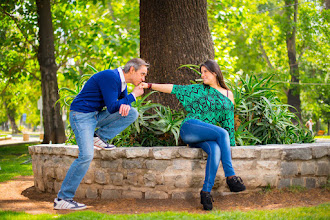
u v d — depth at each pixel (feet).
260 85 17.34
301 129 18.78
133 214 10.85
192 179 13.34
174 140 16.39
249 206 12.19
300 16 85.81
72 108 12.62
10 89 58.75
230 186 11.85
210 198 11.96
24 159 34.60
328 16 81.00
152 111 17.46
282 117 17.69
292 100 86.38
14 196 15.35
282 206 11.92
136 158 13.73
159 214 10.68
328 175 14.40
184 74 17.84
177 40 17.99
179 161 13.39
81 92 12.73
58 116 44.57
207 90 13.38
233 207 12.15
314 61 91.04
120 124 13.53
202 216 10.28
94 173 14.40
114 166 14.06
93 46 43.60
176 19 18.06
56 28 48.03
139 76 12.73
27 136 74.33
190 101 13.23
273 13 91.25
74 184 12.55
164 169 13.44
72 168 12.56
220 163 13.43
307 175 14.10
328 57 87.20
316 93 92.17
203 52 18.34
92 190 14.51
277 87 84.17
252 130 17.11
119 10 60.34
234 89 16.75
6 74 49.70
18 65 49.78
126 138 16.58
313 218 9.66
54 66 44.78
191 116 13.15
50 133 44.24
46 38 44.24
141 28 19.04
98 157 14.25
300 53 91.20
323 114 128.36
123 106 12.16
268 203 12.45
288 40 85.25
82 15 50.21
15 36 47.44
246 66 86.74
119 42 45.44
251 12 76.43
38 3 43.91
